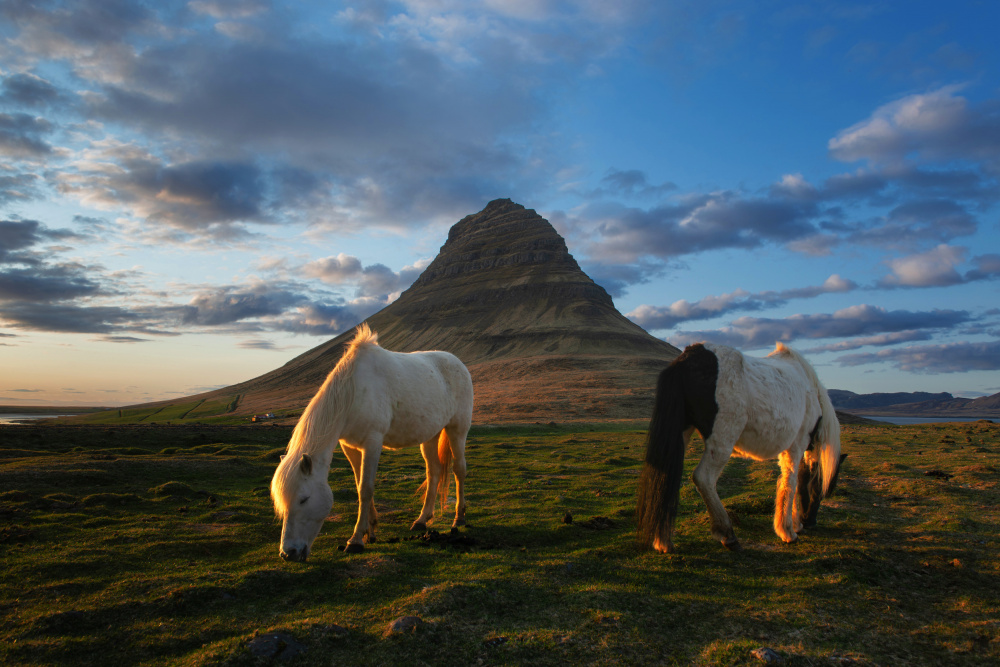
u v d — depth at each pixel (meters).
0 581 4.61
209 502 8.34
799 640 3.84
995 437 19.42
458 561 5.49
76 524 6.64
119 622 3.94
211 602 4.32
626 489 10.42
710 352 6.20
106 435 16.69
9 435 14.99
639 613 4.27
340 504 8.82
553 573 5.13
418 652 3.57
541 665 3.48
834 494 8.92
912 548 6.02
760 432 6.20
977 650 3.77
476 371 101.19
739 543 6.08
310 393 114.88
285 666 3.40
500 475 12.64
